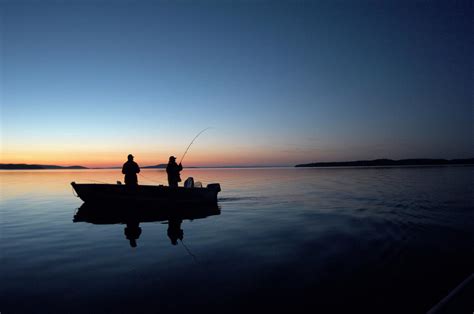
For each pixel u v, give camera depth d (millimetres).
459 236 7234
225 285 4527
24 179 39625
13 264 5637
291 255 5969
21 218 10695
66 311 3789
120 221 10094
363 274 4879
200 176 45812
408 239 6992
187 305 3908
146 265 5520
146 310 3793
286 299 4039
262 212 11414
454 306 2186
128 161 11891
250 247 6621
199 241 7254
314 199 15008
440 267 5160
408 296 4082
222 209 12328
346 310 3723
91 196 11680
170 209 12227
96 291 4379
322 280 4664
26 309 3855
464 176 33719
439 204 12430
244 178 38312
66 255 6211
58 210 12461
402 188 19953
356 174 44719
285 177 40344
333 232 7887
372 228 8227
